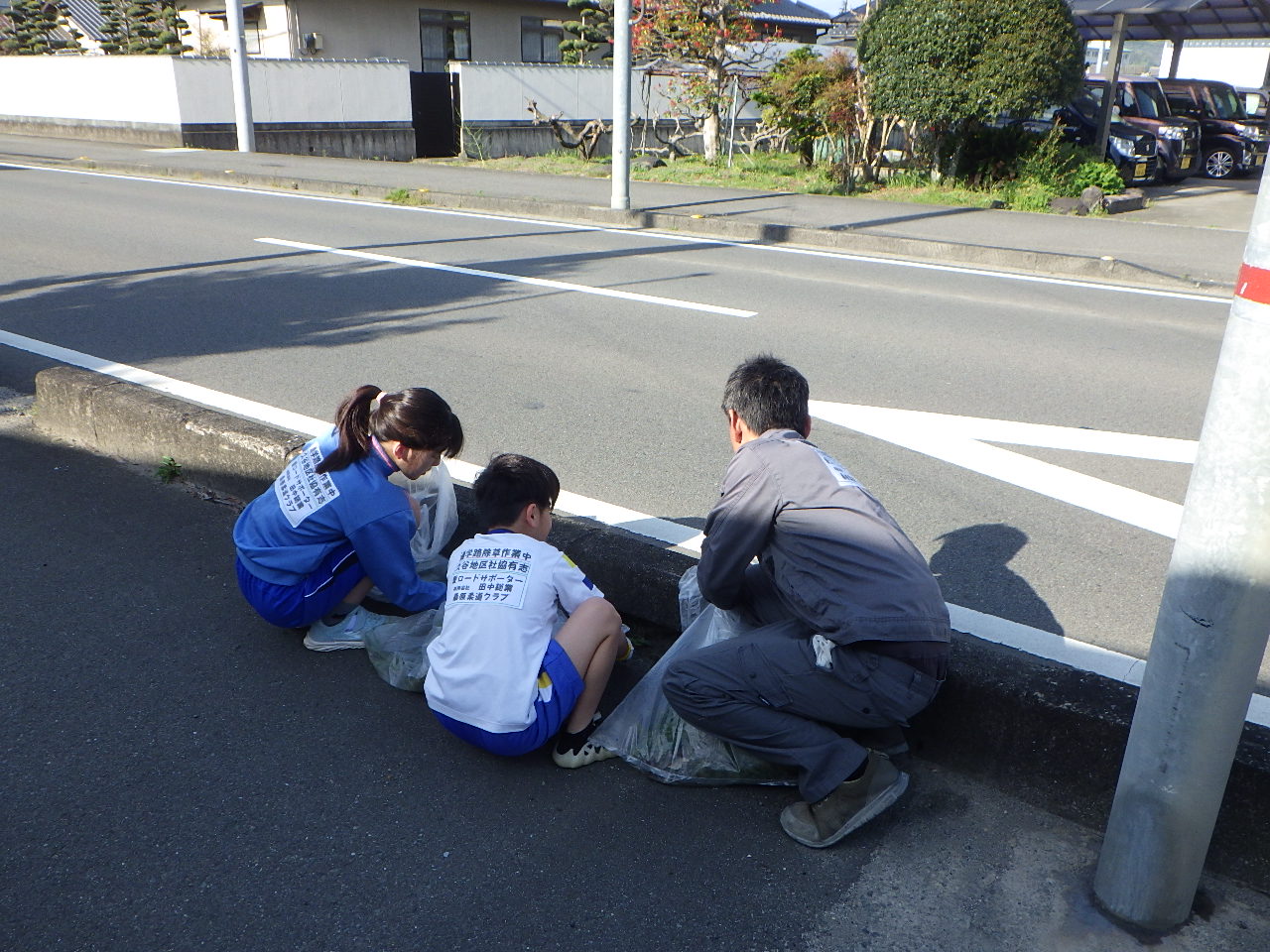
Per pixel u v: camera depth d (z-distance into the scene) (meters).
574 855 2.46
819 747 2.48
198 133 20.64
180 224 11.75
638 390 5.90
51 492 4.33
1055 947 2.20
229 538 3.97
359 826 2.54
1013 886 2.37
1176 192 15.97
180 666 3.17
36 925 2.22
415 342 6.84
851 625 2.40
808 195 14.34
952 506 4.37
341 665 3.21
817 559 2.46
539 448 4.97
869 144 15.50
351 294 8.27
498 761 2.79
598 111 25.16
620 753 2.76
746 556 2.56
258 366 6.25
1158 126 16.91
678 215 12.09
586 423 5.33
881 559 2.45
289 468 3.19
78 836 2.48
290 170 16.80
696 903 2.32
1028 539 4.05
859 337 7.17
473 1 26.64
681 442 5.08
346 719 2.95
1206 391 6.05
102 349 6.58
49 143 21.14
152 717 2.93
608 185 15.09
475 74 22.61
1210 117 18.97
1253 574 1.86
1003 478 4.68
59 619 3.39
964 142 15.12
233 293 8.26
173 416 4.41
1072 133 16.89
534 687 2.60
